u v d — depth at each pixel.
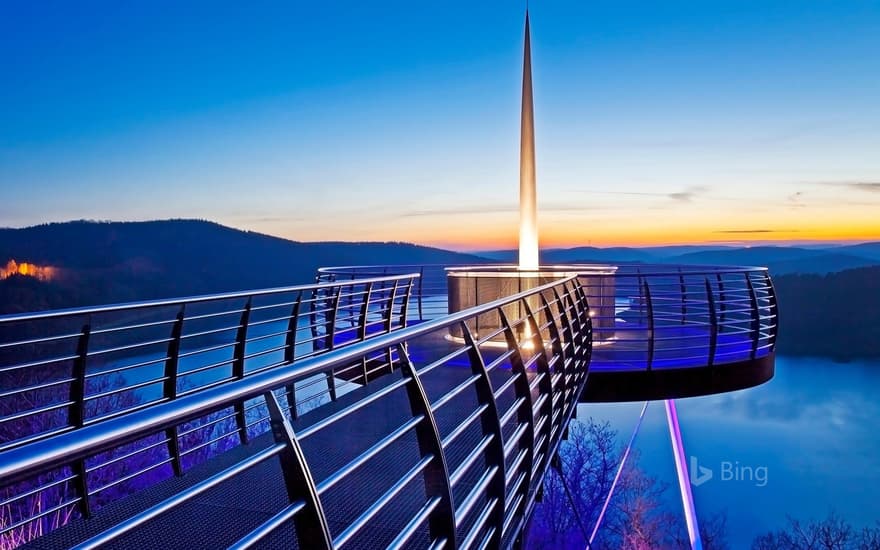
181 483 4.54
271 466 4.82
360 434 5.66
